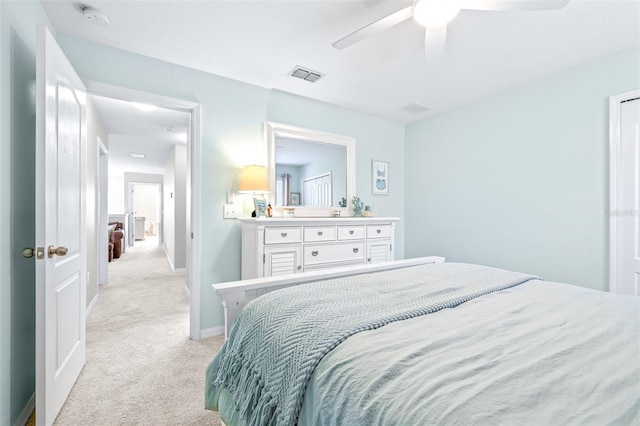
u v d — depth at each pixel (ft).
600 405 1.87
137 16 6.03
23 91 5.00
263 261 8.05
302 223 8.74
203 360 7.00
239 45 7.05
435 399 1.94
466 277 5.15
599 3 5.52
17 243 4.82
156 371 6.48
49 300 4.60
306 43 6.95
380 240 10.55
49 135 4.64
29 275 5.22
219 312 8.60
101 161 14.24
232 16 6.01
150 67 7.62
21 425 4.84
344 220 9.52
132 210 30.17
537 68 8.10
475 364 2.35
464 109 10.81
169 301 11.57
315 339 2.85
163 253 24.44
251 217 8.79
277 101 9.72
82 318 6.39
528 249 8.99
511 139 9.41
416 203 12.67
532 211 8.90
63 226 5.24
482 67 8.04
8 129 4.49
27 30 5.12
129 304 11.18
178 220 16.99
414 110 11.43
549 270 8.52
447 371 2.25
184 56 7.55
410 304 3.71
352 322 3.10
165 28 6.42
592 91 7.69
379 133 12.39
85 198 6.56
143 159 21.97
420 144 12.51
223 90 8.71
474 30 6.35
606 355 2.53
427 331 2.96
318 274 5.48
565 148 8.19
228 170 8.82
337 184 11.09
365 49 7.19
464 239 10.79
